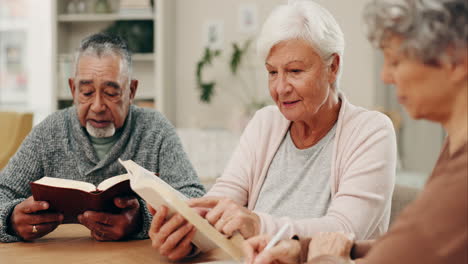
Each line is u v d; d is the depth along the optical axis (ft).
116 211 4.50
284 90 4.49
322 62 4.45
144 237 4.65
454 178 2.20
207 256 4.05
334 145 4.71
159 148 6.00
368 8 2.57
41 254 4.11
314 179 4.82
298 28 4.35
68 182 4.32
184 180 5.81
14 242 4.53
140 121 6.08
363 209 4.23
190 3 17.47
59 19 16.11
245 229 3.77
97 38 5.35
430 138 16.40
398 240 2.24
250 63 17.44
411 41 2.36
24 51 18.17
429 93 2.43
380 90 17.10
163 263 3.86
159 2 15.80
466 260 2.08
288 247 3.33
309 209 4.72
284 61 4.43
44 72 18.20
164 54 16.30
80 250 4.24
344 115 4.77
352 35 17.20
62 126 5.91
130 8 15.94
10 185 5.60
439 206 2.16
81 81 5.28
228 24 17.46
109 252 4.17
